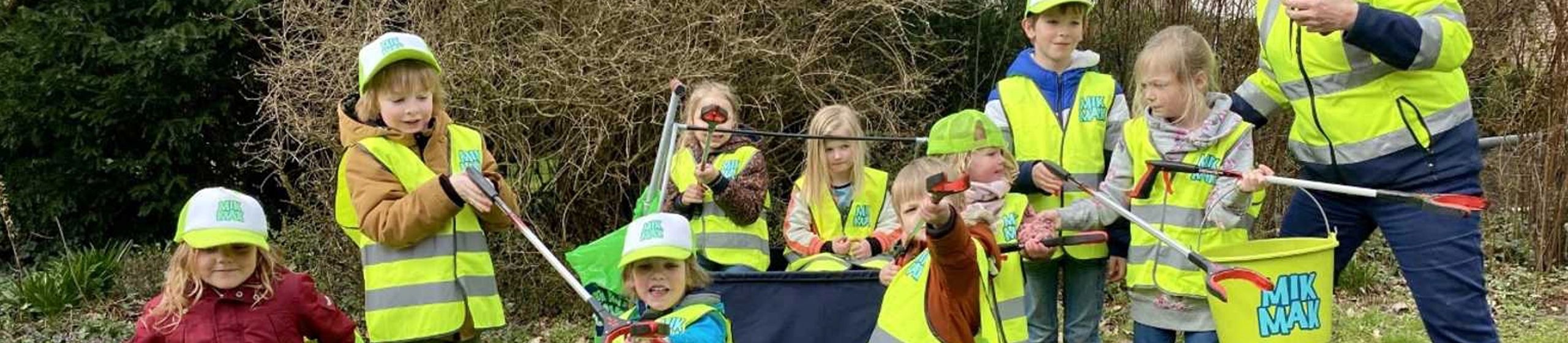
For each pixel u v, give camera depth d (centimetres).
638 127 717
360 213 416
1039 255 402
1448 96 419
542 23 741
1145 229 396
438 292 418
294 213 874
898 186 411
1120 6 793
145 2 826
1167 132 455
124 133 837
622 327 347
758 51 719
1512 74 814
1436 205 397
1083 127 512
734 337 451
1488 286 735
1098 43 793
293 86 718
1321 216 459
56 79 802
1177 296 443
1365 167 428
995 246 380
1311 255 412
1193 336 444
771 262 560
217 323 375
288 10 744
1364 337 627
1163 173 447
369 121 434
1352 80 423
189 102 831
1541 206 775
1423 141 418
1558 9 758
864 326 456
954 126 419
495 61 704
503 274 712
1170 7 782
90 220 846
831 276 456
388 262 420
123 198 844
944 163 413
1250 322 411
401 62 423
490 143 713
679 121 702
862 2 743
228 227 372
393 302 418
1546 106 771
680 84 502
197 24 816
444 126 442
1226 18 775
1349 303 714
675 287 375
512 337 673
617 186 736
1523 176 793
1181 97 451
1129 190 471
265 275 383
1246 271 367
